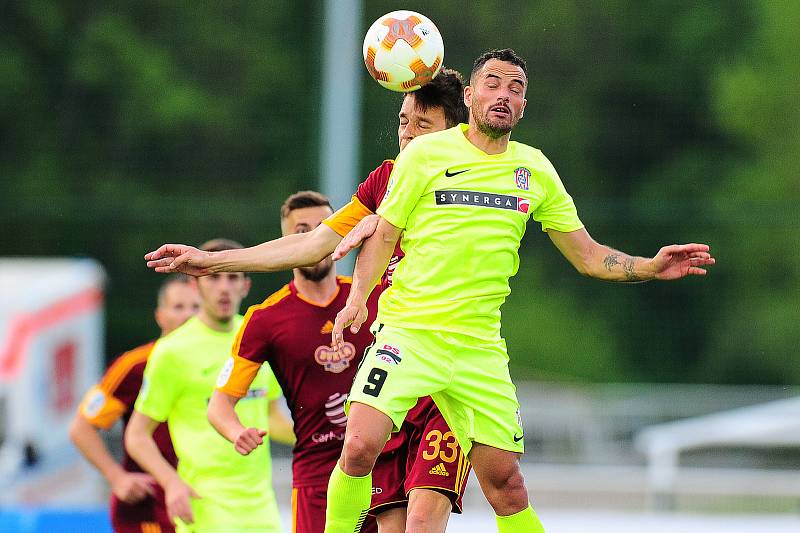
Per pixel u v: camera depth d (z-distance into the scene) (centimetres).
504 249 1944
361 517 2020
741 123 9700
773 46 9800
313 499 2392
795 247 7688
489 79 1923
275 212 6431
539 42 9850
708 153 9794
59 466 4544
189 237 6925
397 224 1936
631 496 4934
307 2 9819
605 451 5972
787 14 9788
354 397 1919
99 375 5197
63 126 9612
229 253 1978
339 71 5572
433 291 1928
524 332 8650
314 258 2023
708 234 7725
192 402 2683
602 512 4847
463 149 1950
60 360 4628
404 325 1941
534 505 4931
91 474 4728
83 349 4875
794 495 4862
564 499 4938
